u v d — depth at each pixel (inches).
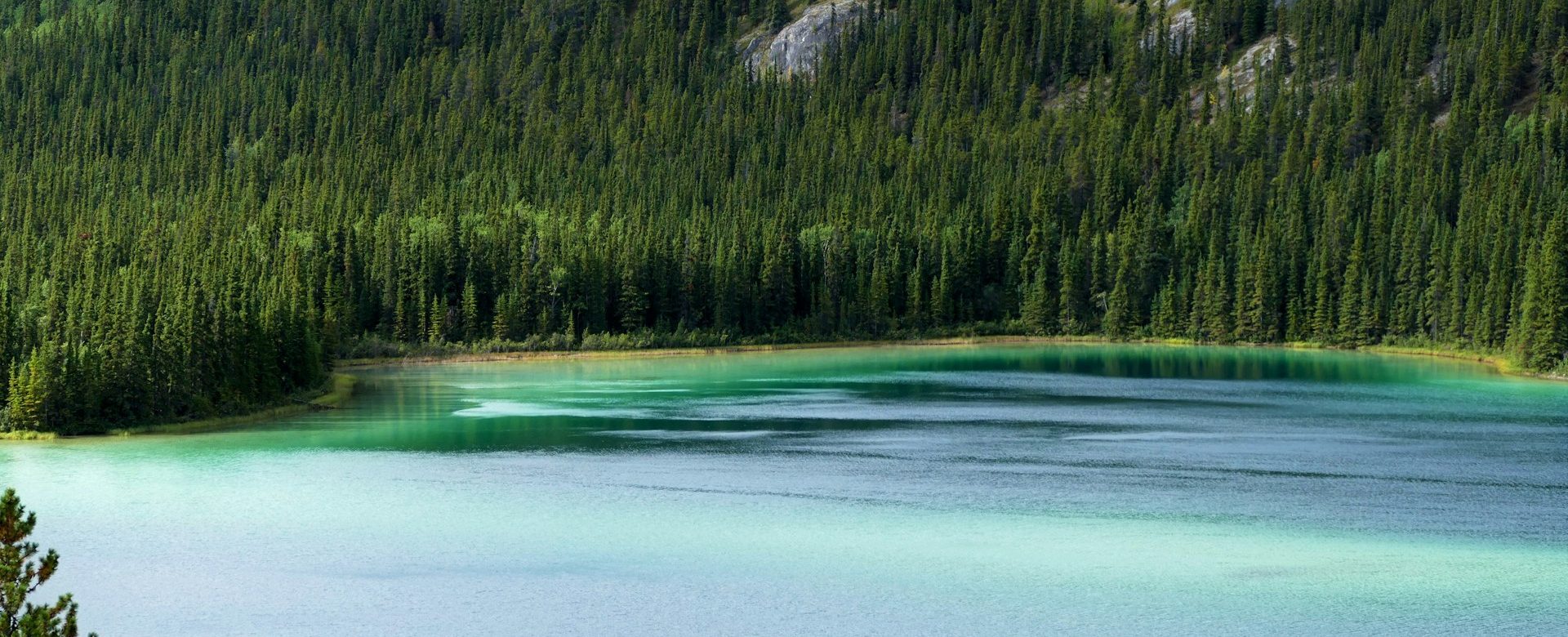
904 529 2581.2
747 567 2330.2
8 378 4074.8
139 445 3700.8
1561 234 5915.4
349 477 3142.2
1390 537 2512.3
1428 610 2074.3
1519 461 3312.0
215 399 4387.3
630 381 5772.6
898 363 6924.2
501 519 2689.5
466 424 4131.4
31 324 4783.5
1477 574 2265.0
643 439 3737.7
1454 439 3725.4
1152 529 2576.3
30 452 3577.8
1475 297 7224.4
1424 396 4945.9
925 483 3038.9
